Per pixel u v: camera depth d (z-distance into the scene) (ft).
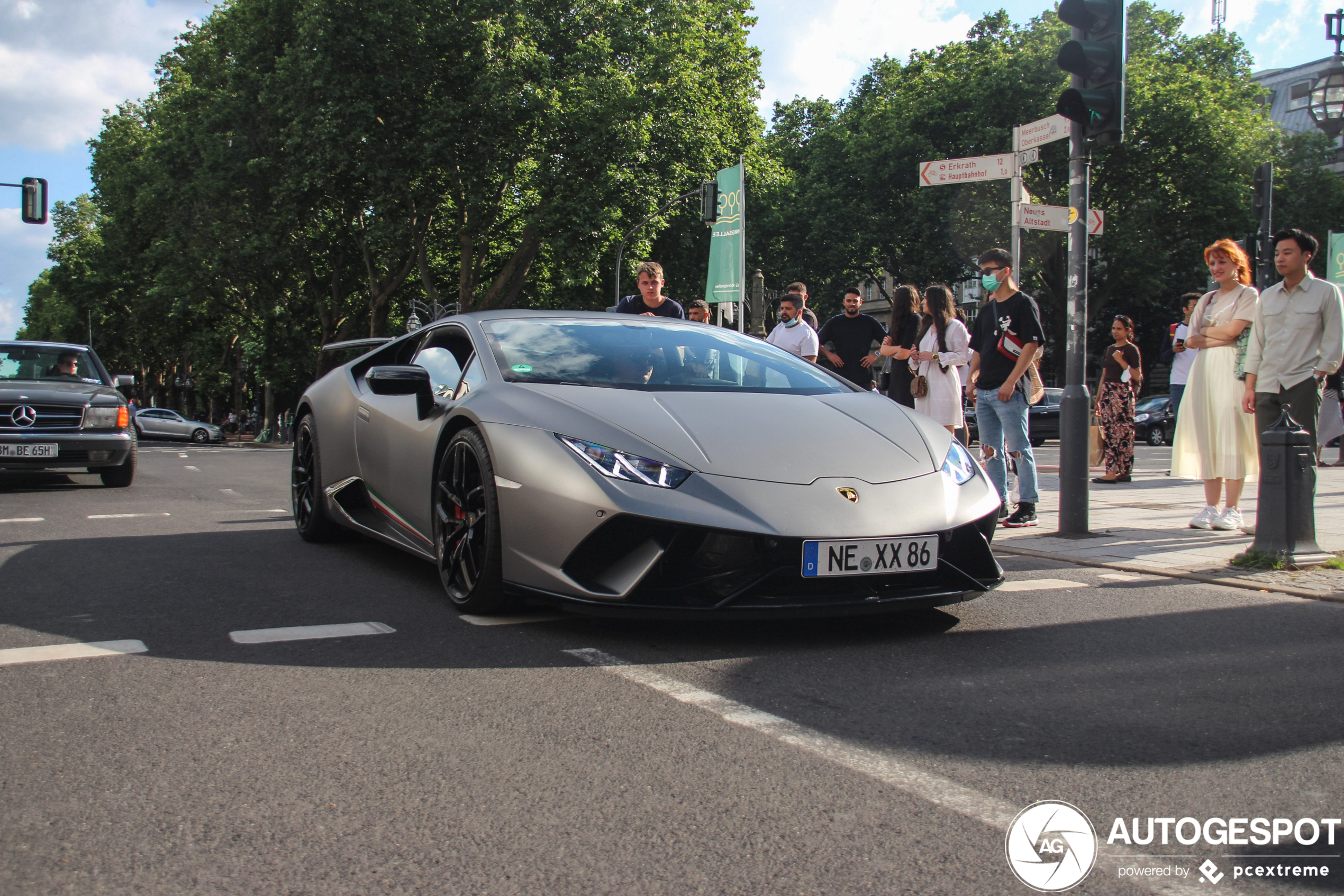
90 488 29.45
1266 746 7.37
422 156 76.54
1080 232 18.81
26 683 8.80
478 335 13.73
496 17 77.00
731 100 92.12
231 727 7.69
